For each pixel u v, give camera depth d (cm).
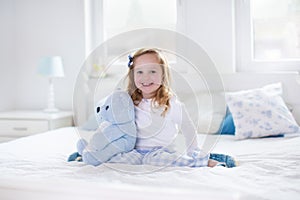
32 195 71
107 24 308
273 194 92
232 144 186
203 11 273
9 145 178
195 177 111
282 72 254
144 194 65
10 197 72
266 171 119
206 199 62
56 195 69
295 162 134
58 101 313
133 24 300
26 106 323
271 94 232
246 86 257
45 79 317
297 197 90
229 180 107
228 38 268
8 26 315
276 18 268
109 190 67
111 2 305
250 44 271
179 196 63
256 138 205
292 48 266
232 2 266
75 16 306
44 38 316
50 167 129
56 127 272
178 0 280
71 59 309
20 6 321
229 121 221
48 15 314
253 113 211
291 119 212
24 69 322
